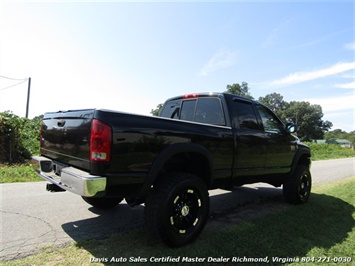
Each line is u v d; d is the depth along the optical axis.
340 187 6.95
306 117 78.81
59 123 3.29
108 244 3.03
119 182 2.62
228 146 3.72
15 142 12.06
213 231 3.53
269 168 4.52
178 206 2.98
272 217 4.17
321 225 3.85
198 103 4.41
